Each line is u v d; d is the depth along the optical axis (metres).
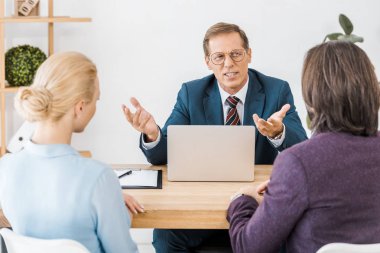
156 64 4.14
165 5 4.07
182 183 2.40
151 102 4.18
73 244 1.65
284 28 4.16
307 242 1.75
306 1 4.14
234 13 4.11
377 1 4.18
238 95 2.85
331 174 1.70
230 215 2.03
